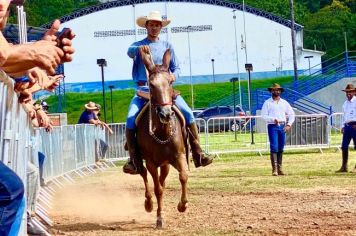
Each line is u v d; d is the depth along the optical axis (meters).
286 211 12.16
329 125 29.81
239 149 29.73
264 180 18.27
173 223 11.34
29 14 99.69
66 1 106.62
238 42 91.44
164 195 15.47
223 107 58.19
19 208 4.27
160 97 10.49
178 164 11.00
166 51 10.88
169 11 90.88
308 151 30.84
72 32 5.01
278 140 19.95
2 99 5.68
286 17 118.38
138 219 12.09
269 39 92.31
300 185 16.62
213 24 91.44
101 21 89.69
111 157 27.66
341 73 59.59
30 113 9.36
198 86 89.88
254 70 92.44
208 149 29.66
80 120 24.83
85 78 89.69
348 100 20.12
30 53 4.51
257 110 50.69
